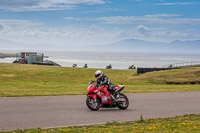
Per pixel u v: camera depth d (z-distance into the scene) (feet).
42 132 23.73
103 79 38.01
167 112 37.24
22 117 30.45
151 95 55.42
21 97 46.21
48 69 135.13
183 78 107.04
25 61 191.72
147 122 29.89
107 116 33.37
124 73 130.00
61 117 31.50
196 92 62.95
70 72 127.03
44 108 36.65
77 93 55.31
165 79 104.99
